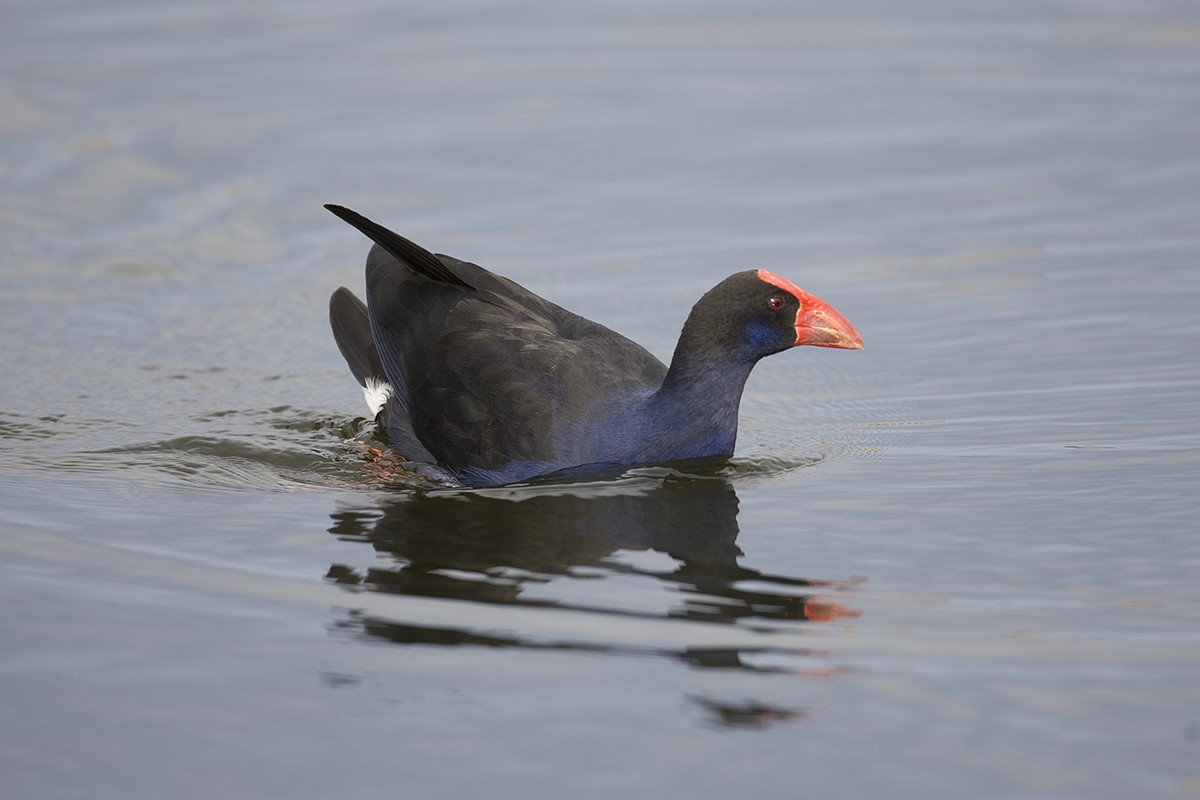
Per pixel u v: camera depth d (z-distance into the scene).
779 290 11.88
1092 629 8.94
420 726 7.89
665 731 7.83
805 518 10.91
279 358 14.88
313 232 17.70
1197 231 17.03
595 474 11.95
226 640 8.89
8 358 14.56
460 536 10.66
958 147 19.62
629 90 21.64
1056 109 20.69
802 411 13.60
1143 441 12.24
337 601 9.48
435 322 12.77
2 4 24.83
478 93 21.50
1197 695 8.11
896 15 24.48
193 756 7.61
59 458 12.34
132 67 22.22
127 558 10.20
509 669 8.52
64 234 17.52
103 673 8.46
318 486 11.91
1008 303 15.57
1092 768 7.43
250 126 20.34
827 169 19.12
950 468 11.91
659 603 9.41
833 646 8.77
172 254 17.14
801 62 22.59
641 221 17.80
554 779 7.39
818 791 7.27
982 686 8.26
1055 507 10.92
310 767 7.52
